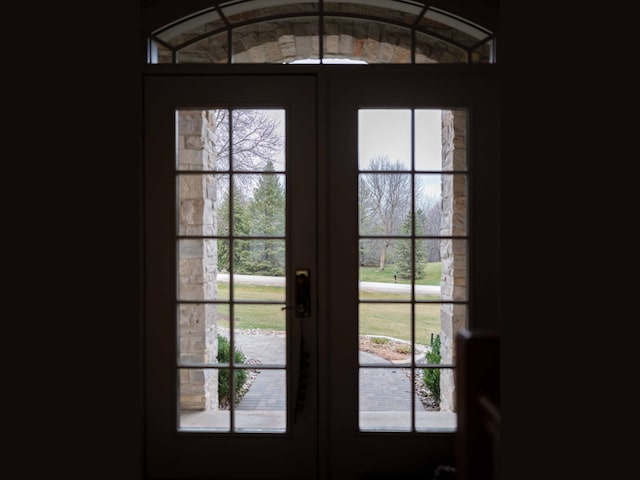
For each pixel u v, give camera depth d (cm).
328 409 212
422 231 216
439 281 215
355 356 212
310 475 212
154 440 214
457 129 216
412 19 221
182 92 214
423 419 214
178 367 215
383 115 215
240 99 214
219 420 215
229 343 215
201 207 216
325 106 214
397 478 211
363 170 214
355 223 213
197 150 217
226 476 213
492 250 213
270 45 222
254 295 215
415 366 213
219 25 222
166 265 214
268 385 215
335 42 221
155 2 216
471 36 221
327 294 213
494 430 58
